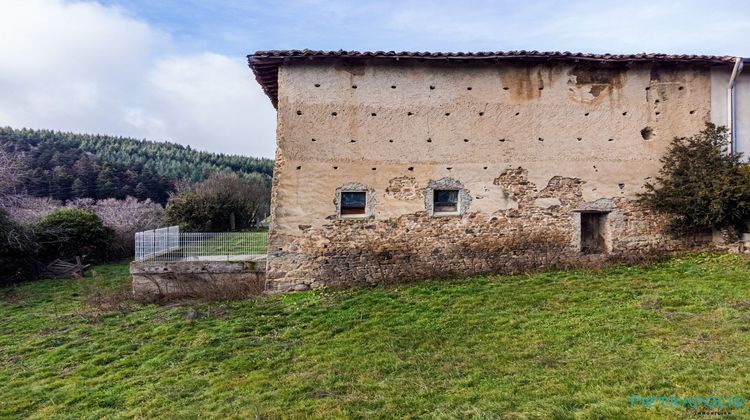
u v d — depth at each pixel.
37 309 9.45
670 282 7.41
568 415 3.64
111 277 13.67
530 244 9.29
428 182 9.14
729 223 8.86
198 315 7.52
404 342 5.74
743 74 9.76
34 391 5.14
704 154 9.04
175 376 5.30
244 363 5.47
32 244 13.62
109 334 7.04
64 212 16.64
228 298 8.50
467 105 9.27
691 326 5.40
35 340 7.04
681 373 4.19
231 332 6.62
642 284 7.42
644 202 9.51
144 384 5.16
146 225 22.70
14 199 16.47
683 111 9.66
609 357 4.76
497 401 4.04
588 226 9.76
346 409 4.14
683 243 9.55
